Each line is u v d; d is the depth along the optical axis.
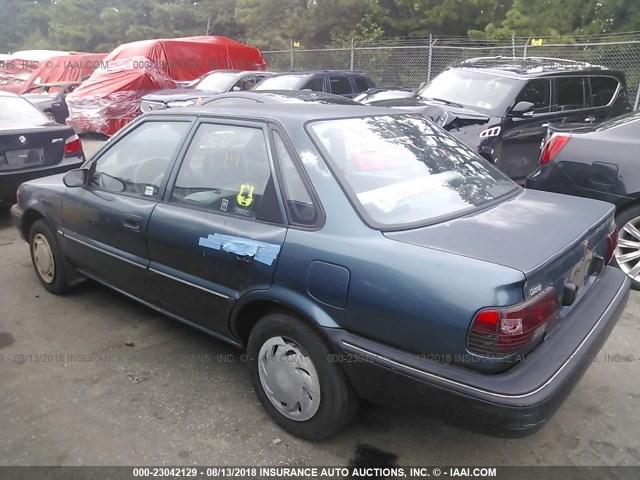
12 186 6.24
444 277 2.23
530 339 2.22
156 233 3.31
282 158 2.85
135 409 3.07
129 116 13.02
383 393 2.45
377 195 2.70
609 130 4.80
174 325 4.05
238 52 17.25
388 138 3.12
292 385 2.77
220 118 3.22
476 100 7.55
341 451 2.77
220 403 3.13
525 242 2.44
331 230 2.57
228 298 2.95
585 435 2.88
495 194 3.09
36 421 2.96
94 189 3.87
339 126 3.02
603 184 4.69
